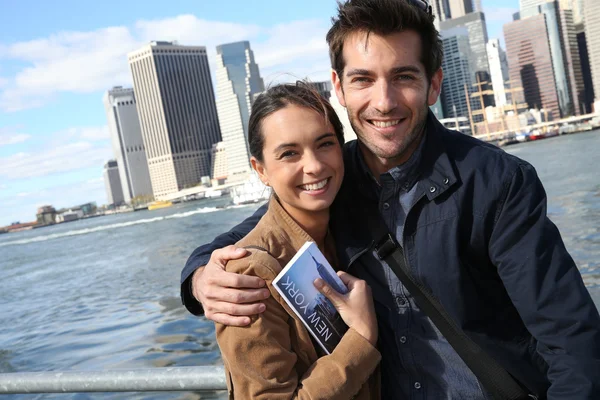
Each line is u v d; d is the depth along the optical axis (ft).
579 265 43.50
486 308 5.63
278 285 5.22
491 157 5.54
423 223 5.67
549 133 525.75
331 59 6.07
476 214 5.45
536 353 5.63
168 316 50.72
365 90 5.75
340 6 5.77
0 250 363.56
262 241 5.71
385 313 6.03
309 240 5.81
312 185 5.66
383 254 5.93
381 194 5.97
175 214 378.73
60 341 49.70
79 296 83.46
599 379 4.83
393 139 5.70
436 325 5.69
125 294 74.79
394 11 5.48
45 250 265.54
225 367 5.55
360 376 5.32
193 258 6.12
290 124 5.54
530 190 5.36
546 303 5.07
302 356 5.51
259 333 5.15
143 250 151.23
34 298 92.89
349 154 6.39
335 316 5.56
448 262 5.55
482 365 5.57
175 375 6.03
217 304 5.22
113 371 6.32
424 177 5.68
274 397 5.12
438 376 5.80
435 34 5.80
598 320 5.02
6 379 6.72
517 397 5.53
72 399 27.68
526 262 5.18
